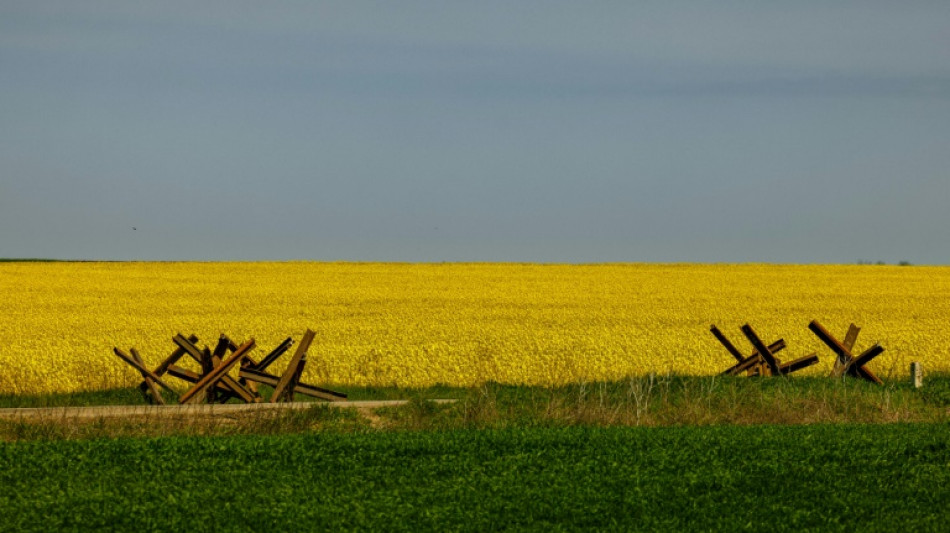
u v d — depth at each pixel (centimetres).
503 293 8906
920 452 1869
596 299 8281
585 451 1855
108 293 8606
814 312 7106
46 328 5531
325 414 2280
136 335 5066
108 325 5734
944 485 1653
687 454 1839
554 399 2445
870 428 2127
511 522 1449
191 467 1716
